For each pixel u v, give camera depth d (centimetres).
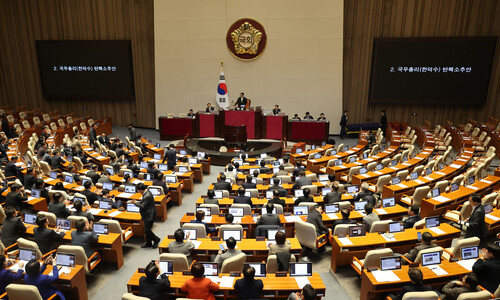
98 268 801
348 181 1277
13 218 768
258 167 1361
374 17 2070
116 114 2450
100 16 2288
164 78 2264
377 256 630
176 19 2170
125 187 1057
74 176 1114
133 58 2312
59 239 736
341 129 2133
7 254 688
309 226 777
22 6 2344
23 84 2472
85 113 2472
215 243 727
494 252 580
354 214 884
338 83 2144
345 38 2128
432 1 1988
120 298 702
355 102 2212
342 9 2044
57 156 1314
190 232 752
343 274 766
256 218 873
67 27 2336
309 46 2114
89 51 2294
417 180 1163
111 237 777
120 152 1495
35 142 1728
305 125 1970
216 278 594
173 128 2070
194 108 2281
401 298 531
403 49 2027
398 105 2186
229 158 1673
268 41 2134
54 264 651
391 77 2075
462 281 577
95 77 2333
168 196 1111
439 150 1673
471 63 1981
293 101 2202
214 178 1487
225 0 2108
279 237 663
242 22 2120
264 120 1983
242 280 553
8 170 1223
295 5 2073
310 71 2148
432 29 2022
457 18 1984
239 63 2184
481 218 770
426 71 2033
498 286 565
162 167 1320
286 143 1892
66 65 2331
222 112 1995
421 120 2186
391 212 896
